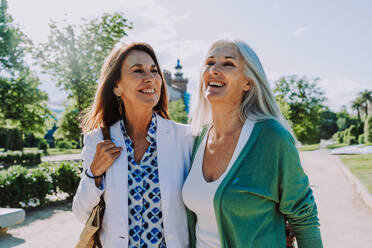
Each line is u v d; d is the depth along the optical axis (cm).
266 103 186
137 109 204
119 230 179
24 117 2058
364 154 2139
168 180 193
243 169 167
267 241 162
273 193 163
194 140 219
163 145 204
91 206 186
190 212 194
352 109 7525
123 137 203
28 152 2428
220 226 165
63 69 1416
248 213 162
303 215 164
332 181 1142
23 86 1977
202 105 213
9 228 607
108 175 189
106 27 1438
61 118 2556
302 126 5372
